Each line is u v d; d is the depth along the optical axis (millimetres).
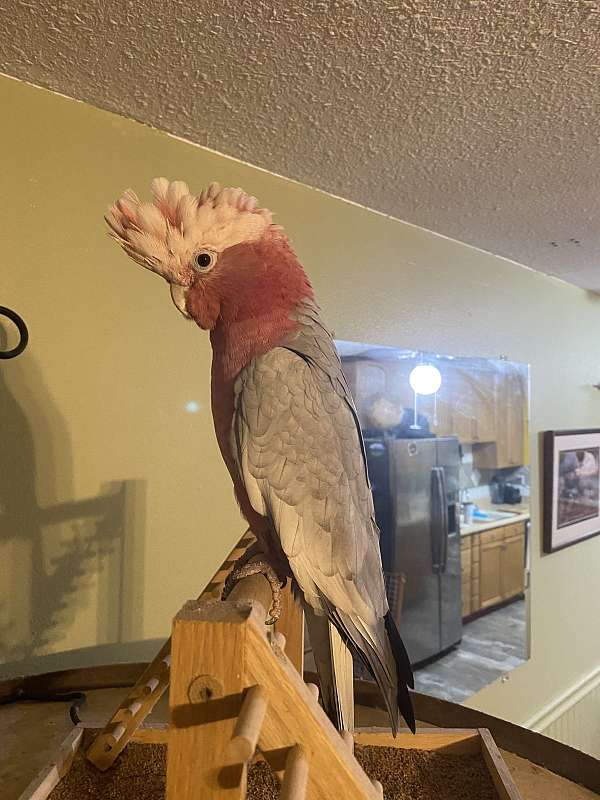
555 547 2285
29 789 607
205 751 342
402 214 1629
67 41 885
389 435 1665
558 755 771
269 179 1350
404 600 1724
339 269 1501
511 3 800
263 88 1016
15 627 978
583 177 1373
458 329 1874
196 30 859
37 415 1002
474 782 681
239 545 710
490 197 1502
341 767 355
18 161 989
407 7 808
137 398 1130
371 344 1578
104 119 1091
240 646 344
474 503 1994
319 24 845
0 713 846
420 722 872
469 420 1937
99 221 1081
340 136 1186
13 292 979
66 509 1036
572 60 932
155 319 1157
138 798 629
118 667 931
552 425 2334
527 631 2148
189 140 1205
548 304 2334
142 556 1134
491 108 1076
